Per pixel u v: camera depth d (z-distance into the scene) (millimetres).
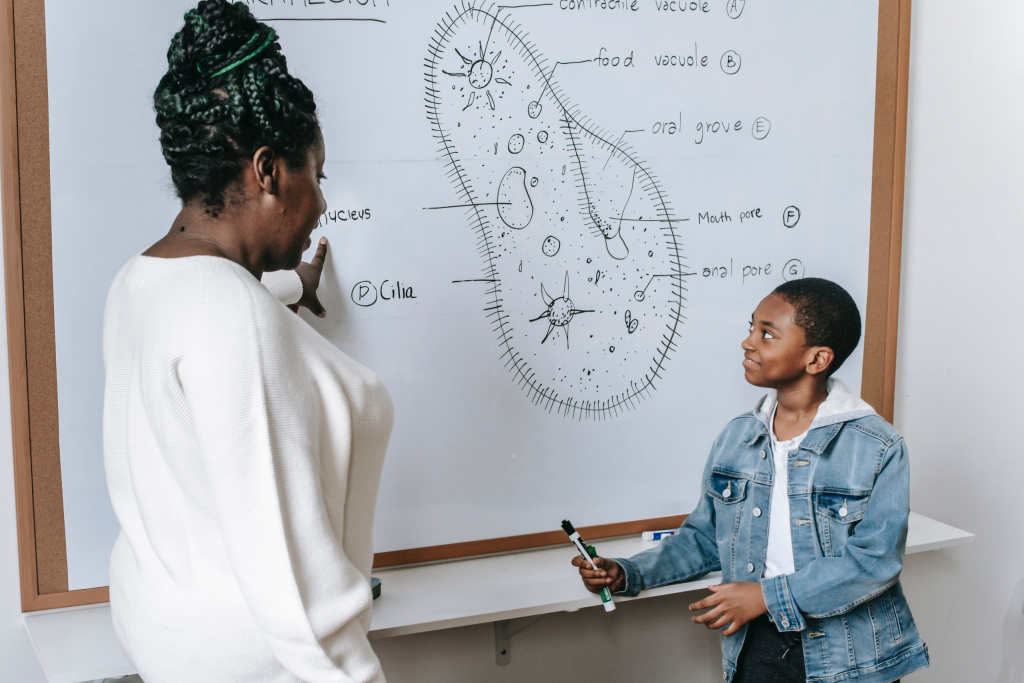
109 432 681
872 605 1090
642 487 1297
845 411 1118
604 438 1267
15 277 990
